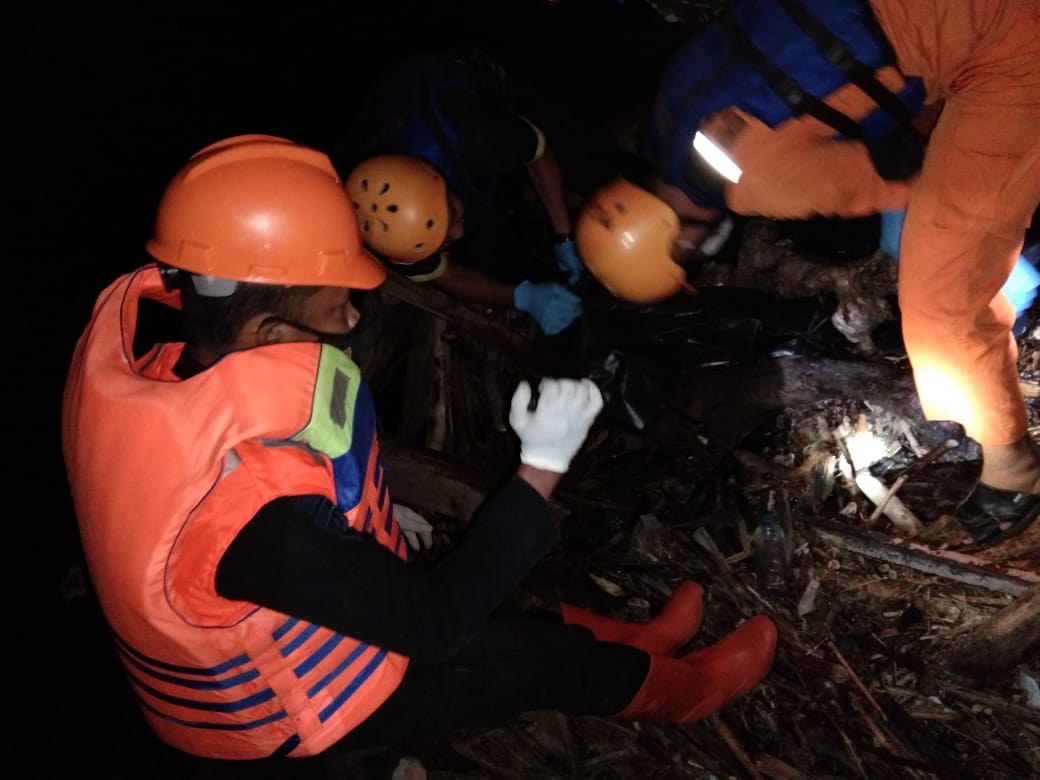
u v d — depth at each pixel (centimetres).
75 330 423
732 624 275
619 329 327
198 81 564
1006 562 269
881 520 290
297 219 150
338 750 190
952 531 279
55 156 526
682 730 252
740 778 241
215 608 149
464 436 334
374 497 168
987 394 243
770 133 216
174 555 143
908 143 227
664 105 230
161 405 140
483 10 508
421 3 559
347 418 149
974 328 231
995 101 203
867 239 326
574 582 289
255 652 156
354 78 548
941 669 255
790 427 314
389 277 335
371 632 150
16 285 447
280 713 164
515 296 329
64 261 460
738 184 229
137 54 590
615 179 268
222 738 167
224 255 148
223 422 139
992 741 242
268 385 140
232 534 142
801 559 286
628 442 329
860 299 320
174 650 152
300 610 146
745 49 211
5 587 311
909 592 273
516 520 169
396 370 353
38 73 584
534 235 392
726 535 296
